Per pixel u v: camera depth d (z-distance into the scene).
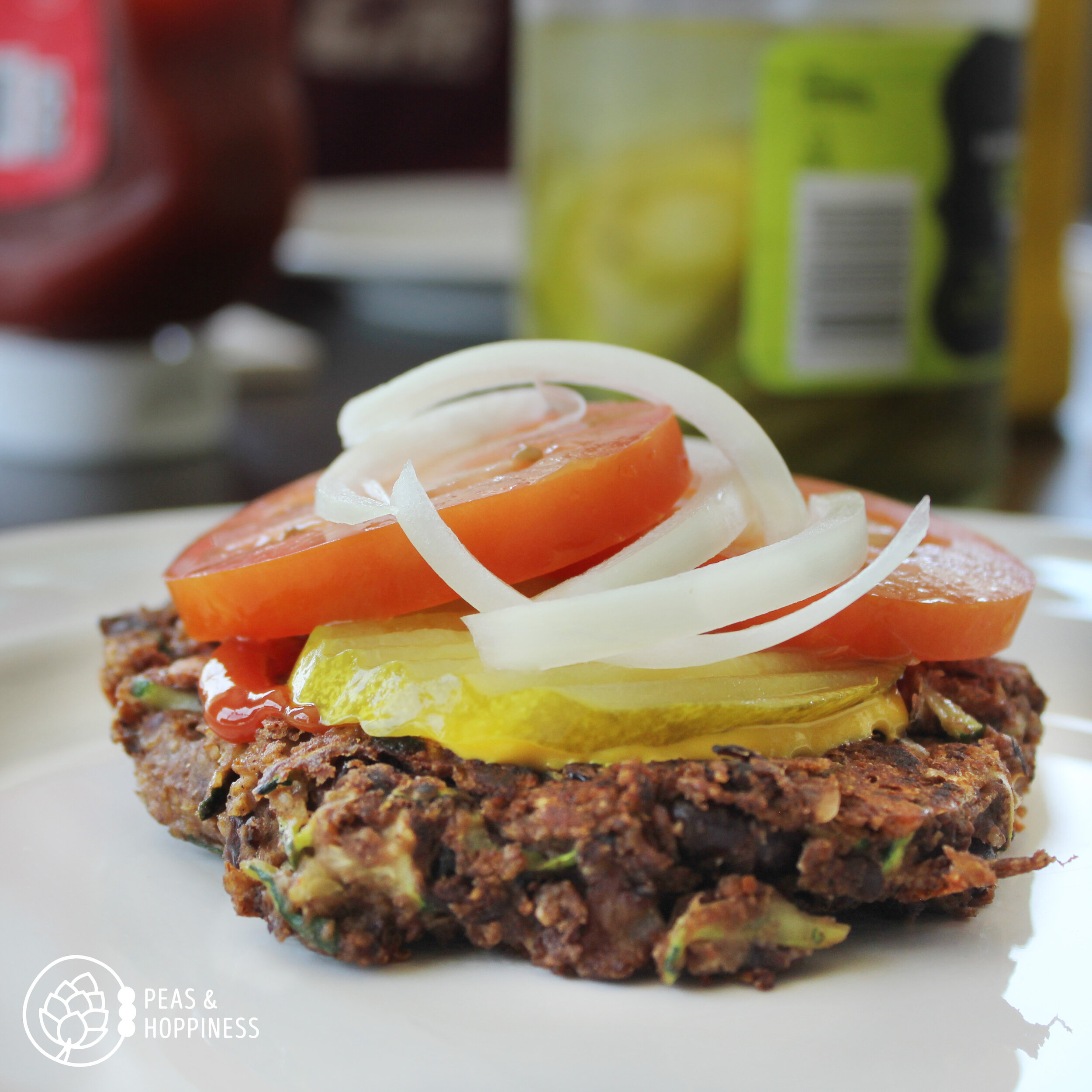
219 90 0.46
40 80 0.45
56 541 0.40
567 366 0.31
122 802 0.33
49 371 0.48
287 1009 0.29
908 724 0.31
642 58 0.41
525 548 0.30
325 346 0.65
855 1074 0.27
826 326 0.42
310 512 0.32
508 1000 0.29
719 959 0.29
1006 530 0.40
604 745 0.30
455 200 0.85
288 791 0.30
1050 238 0.50
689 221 0.42
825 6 0.41
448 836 0.29
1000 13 0.42
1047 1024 0.28
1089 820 0.32
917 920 0.30
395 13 0.98
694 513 0.30
